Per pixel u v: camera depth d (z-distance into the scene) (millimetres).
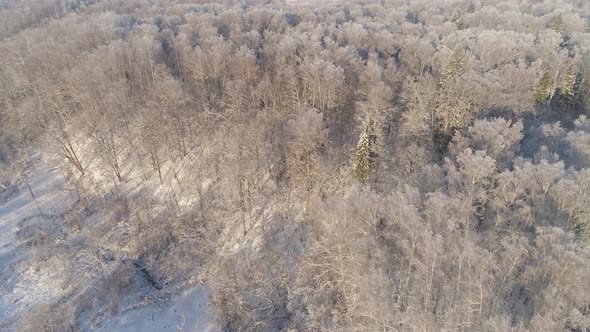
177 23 105625
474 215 43656
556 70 66812
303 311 46938
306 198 55875
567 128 61312
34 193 67438
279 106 67875
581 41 77812
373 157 54625
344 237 42156
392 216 42312
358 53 78312
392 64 70188
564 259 33531
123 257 56719
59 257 56188
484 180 44500
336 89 64438
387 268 41188
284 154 60906
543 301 34281
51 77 77312
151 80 77625
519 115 59188
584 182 39875
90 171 68875
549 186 42406
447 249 39000
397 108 62219
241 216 58250
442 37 85062
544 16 97375
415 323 34906
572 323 31406
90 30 90125
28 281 54062
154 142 62938
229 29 96500
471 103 58031
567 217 40344
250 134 60000
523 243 37219
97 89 69312
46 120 75188
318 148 55562
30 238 59719
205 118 67000
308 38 83000
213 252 56375
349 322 42625
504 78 61062
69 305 50094
